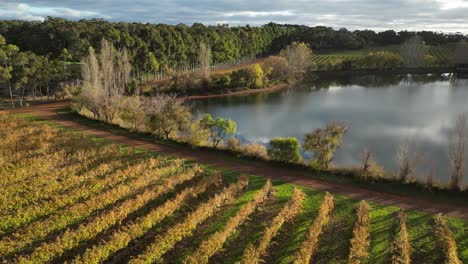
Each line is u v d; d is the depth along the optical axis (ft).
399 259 77.10
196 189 112.16
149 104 181.37
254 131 229.86
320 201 110.32
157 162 135.95
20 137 162.50
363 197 113.19
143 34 399.44
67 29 368.48
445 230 87.45
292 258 83.46
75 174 126.11
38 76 291.79
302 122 248.52
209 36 482.28
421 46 518.37
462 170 124.98
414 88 371.56
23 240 85.25
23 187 112.37
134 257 84.23
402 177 123.03
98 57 307.17
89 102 212.02
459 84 391.65
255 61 593.83
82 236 87.04
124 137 178.09
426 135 205.36
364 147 186.29
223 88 375.66
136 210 103.35
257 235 92.73
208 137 164.55
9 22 424.87
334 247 87.20
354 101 312.50
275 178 128.26
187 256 83.10
